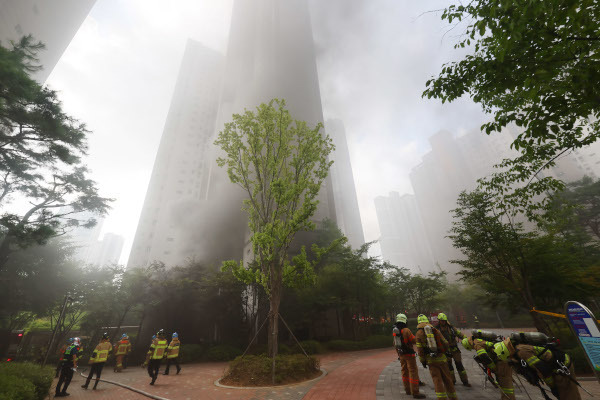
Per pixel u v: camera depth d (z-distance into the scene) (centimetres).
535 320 974
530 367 355
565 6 325
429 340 469
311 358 927
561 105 389
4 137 1281
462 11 444
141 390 831
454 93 486
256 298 2111
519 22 342
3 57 977
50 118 1251
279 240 977
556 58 363
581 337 351
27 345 2275
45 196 1755
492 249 1069
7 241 1530
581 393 544
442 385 468
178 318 2034
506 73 418
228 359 1677
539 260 1027
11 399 473
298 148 1105
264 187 1099
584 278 991
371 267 2433
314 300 2164
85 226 2008
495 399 511
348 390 662
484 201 1082
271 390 718
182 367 1432
